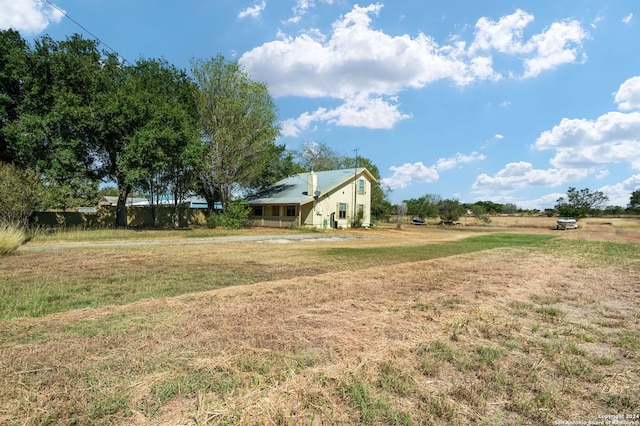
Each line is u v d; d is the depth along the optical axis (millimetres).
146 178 19500
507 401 2332
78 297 5129
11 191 13219
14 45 18516
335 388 2439
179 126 20797
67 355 2824
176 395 2287
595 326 3973
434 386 2518
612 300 5188
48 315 4023
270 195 30922
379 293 5363
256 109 25562
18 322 3688
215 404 2178
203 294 5117
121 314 4027
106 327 3545
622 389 2514
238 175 26844
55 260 8859
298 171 42438
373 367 2770
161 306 4406
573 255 10938
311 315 4117
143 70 24156
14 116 18844
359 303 4727
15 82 18297
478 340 3453
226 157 25219
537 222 47094
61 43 20031
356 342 3303
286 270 7777
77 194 19641
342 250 12273
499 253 11500
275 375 2582
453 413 2160
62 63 18453
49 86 18656
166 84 24844
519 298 5230
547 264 8805
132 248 11922
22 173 14188
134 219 27375
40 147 17625
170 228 24516
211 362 2758
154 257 9727
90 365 2652
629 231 27109
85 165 20359
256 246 13367
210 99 24750
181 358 2816
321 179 30703
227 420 2012
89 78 19359
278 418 2061
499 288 5871
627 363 2979
